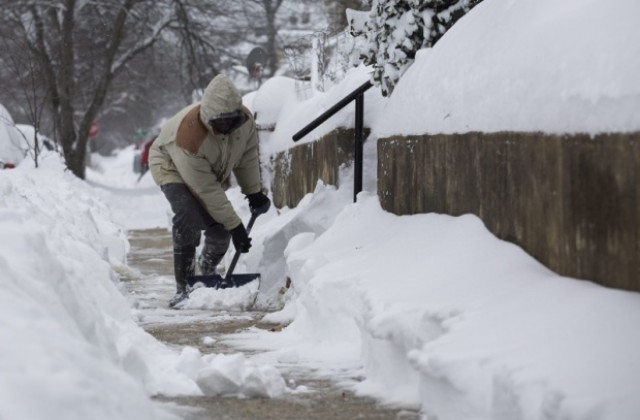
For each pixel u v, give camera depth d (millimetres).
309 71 20250
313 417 5590
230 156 11031
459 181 7266
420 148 8180
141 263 16891
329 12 23625
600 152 5082
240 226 11117
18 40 31859
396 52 9953
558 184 5586
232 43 38969
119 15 35094
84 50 37812
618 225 4926
